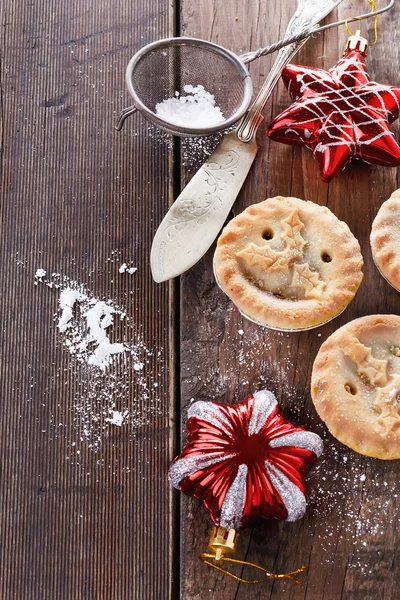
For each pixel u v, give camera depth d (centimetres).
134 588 59
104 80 63
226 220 61
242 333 59
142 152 62
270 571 57
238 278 58
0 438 60
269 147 61
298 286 58
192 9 63
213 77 62
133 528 59
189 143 61
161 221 62
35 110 63
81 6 64
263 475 56
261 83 62
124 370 60
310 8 62
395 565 57
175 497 59
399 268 58
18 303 61
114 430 60
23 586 59
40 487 60
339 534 58
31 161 62
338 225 59
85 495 59
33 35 64
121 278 61
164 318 61
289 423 57
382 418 56
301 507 56
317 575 57
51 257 62
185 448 57
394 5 63
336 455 58
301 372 59
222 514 56
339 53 63
